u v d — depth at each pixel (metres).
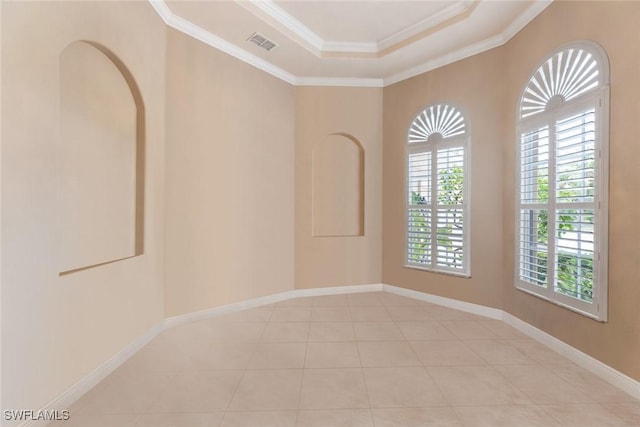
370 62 3.94
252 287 3.79
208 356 2.51
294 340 2.82
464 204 3.59
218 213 3.47
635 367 1.96
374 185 4.42
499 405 1.88
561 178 2.53
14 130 1.53
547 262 2.66
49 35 1.71
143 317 2.67
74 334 1.91
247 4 2.96
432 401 1.91
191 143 3.22
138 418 1.75
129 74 2.48
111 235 2.40
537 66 2.78
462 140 3.61
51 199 1.74
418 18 3.34
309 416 1.77
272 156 4.03
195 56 3.24
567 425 1.70
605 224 2.13
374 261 4.42
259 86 3.87
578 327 2.36
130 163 2.60
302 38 3.56
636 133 1.95
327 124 4.36
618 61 2.06
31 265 1.62
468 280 3.59
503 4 2.81
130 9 2.46
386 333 2.98
